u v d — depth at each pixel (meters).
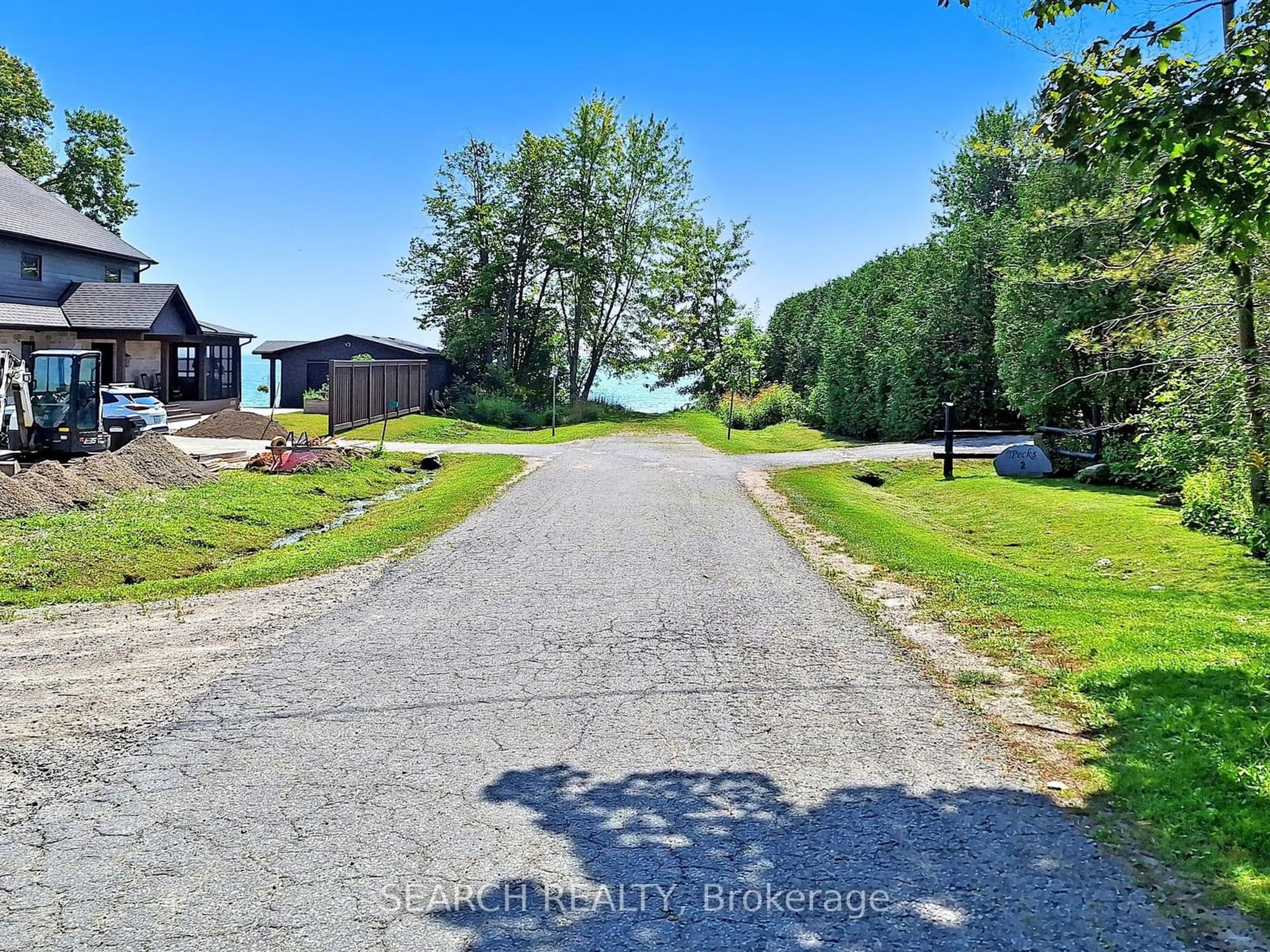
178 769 4.88
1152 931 3.39
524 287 47.69
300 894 3.65
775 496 16.86
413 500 17.09
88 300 30.92
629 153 48.12
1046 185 20.73
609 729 5.51
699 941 3.35
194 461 17.75
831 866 3.88
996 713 5.79
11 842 4.07
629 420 42.06
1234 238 6.46
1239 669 6.15
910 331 29.16
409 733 5.42
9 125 39.25
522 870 3.85
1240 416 10.89
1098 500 16.09
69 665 6.79
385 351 42.94
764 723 5.61
